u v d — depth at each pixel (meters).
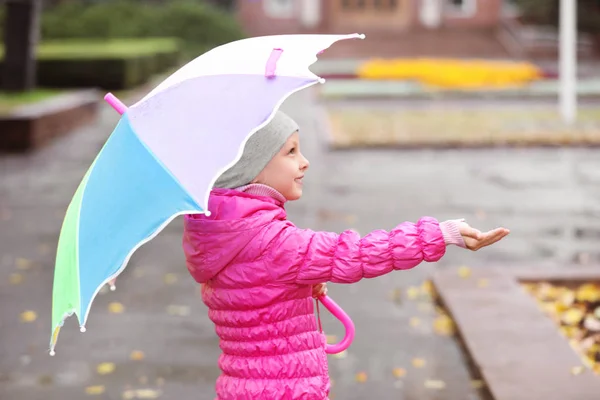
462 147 15.07
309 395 2.85
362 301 6.65
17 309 6.56
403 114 19.97
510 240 8.65
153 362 5.41
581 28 40.38
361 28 42.97
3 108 16.14
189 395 4.89
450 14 42.56
